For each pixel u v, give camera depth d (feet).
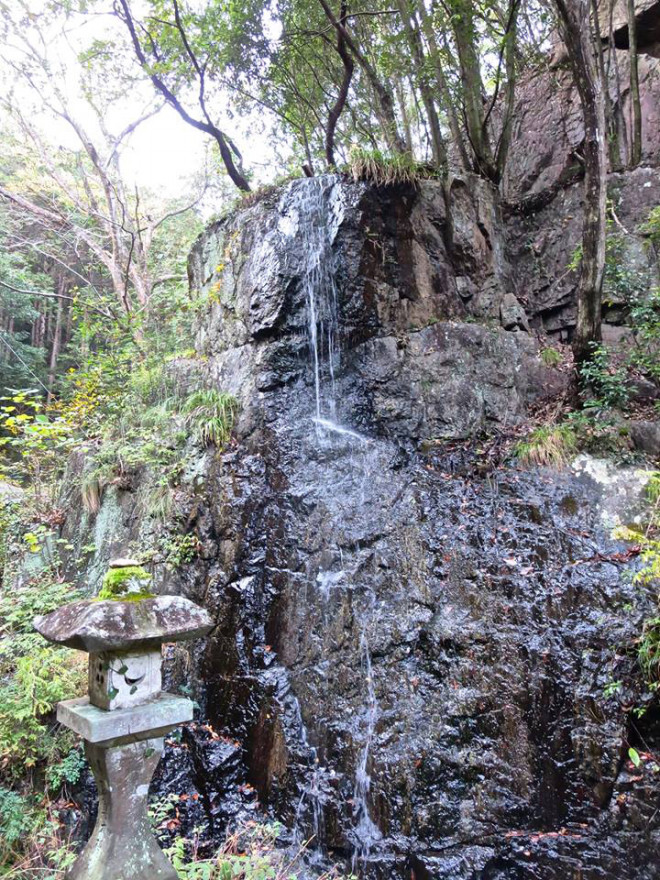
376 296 19.15
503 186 24.89
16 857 11.88
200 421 19.17
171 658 16.46
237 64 25.25
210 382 20.89
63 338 54.54
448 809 12.31
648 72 23.18
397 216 19.83
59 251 45.55
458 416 18.25
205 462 18.61
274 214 20.20
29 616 16.25
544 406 18.88
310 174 21.93
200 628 6.35
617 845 11.39
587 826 11.75
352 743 13.53
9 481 24.59
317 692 14.51
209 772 14.08
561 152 23.22
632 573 13.67
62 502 23.95
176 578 17.61
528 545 15.08
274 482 17.31
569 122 23.17
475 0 21.12
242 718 14.79
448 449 17.83
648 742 12.28
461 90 22.45
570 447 16.94
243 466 17.71
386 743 13.25
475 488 16.70
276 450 17.72
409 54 22.74
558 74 24.13
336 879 12.01
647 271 20.51
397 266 19.71
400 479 17.24
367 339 19.22
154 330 30.91
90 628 5.64
